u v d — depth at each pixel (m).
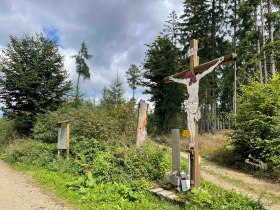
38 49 22.67
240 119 15.78
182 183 8.70
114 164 10.64
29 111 21.94
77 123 15.68
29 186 9.92
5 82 21.53
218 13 31.61
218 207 7.52
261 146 13.81
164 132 27.14
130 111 16.53
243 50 27.33
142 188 9.23
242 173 13.80
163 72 28.16
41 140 18.38
